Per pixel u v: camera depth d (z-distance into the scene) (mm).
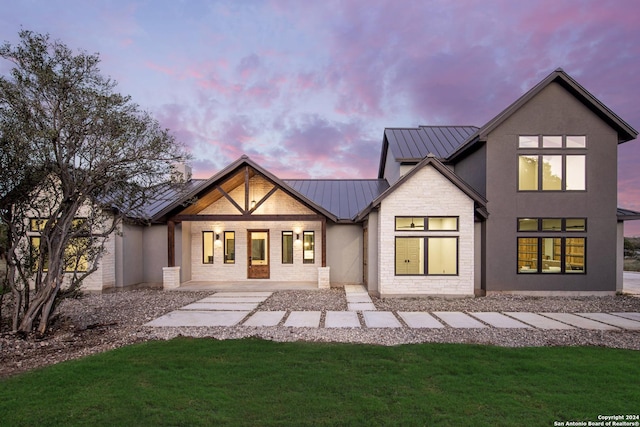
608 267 12227
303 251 15141
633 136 12188
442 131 17500
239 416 3855
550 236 12289
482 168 12703
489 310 9867
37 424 3689
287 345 6336
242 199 15312
